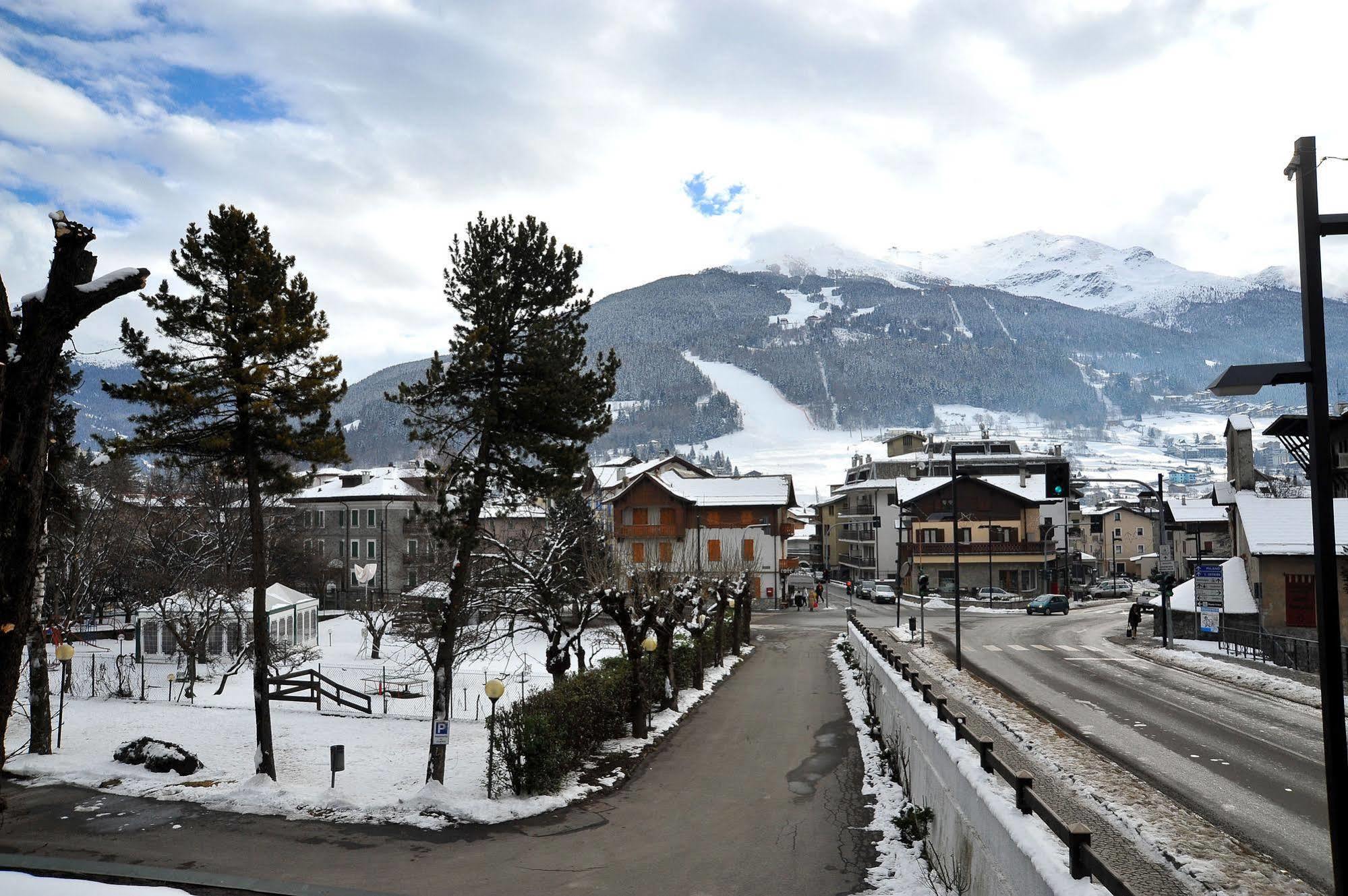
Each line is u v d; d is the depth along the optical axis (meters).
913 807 13.57
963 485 80.81
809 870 12.35
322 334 18.50
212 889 11.38
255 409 17.33
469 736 24.55
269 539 53.59
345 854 12.98
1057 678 28.88
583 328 18.95
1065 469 29.16
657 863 12.66
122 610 64.50
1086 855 6.14
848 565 101.88
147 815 14.88
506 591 27.17
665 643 25.62
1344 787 6.00
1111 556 122.06
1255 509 39.81
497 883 11.83
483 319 18.02
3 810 9.45
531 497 18.91
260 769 17.12
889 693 19.16
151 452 17.80
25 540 9.54
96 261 10.14
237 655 39.19
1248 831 11.60
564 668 25.38
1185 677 29.16
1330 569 6.13
